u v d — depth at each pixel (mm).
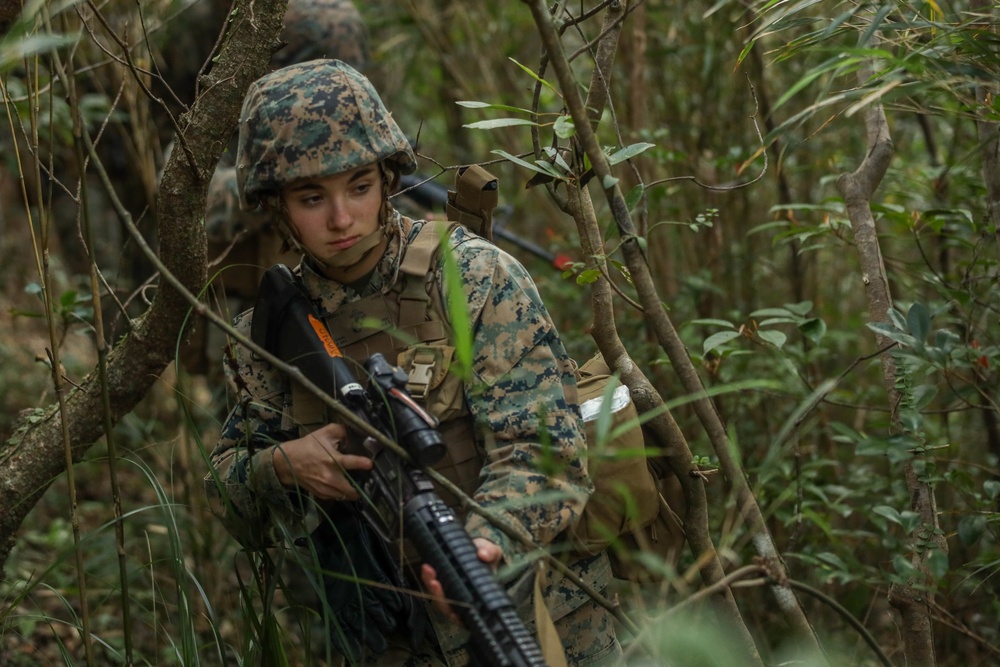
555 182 2635
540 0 2082
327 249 2328
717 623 2604
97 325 2457
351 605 2475
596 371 2723
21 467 2795
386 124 2344
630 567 2658
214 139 2605
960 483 3102
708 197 4973
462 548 2082
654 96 5445
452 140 6879
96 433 2834
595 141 2211
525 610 2432
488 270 2367
